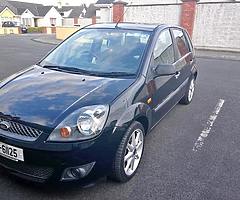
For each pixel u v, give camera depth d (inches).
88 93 114.0
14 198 108.1
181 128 185.9
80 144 98.7
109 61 142.3
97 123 102.5
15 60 455.5
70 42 163.8
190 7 703.7
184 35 212.4
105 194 113.4
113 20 836.6
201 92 284.5
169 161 142.6
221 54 621.6
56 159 98.1
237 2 644.7
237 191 120.5
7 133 103.8
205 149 157.5
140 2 912.3
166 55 164.1
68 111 103.7
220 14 672.4
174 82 173.8
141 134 130.1
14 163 105.0
